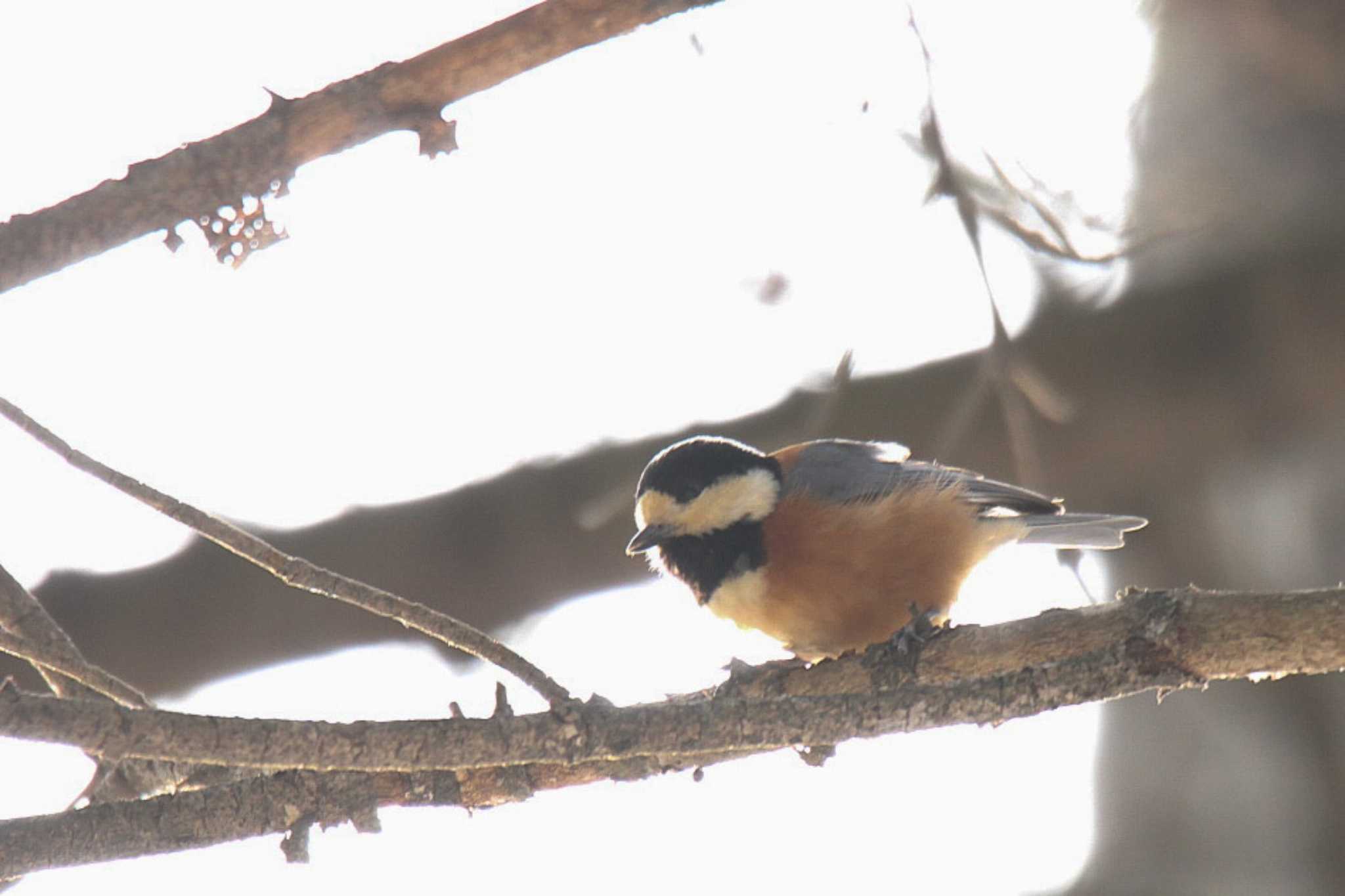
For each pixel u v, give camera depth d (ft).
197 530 20.66
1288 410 43.91
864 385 44.09
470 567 44.47
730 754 23.52
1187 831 43.60
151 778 23.31
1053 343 44.60
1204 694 45.21
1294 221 44.19
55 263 21.93
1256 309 44.04
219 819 21.33
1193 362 43.93
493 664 20.79
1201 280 44.47
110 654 43.55
